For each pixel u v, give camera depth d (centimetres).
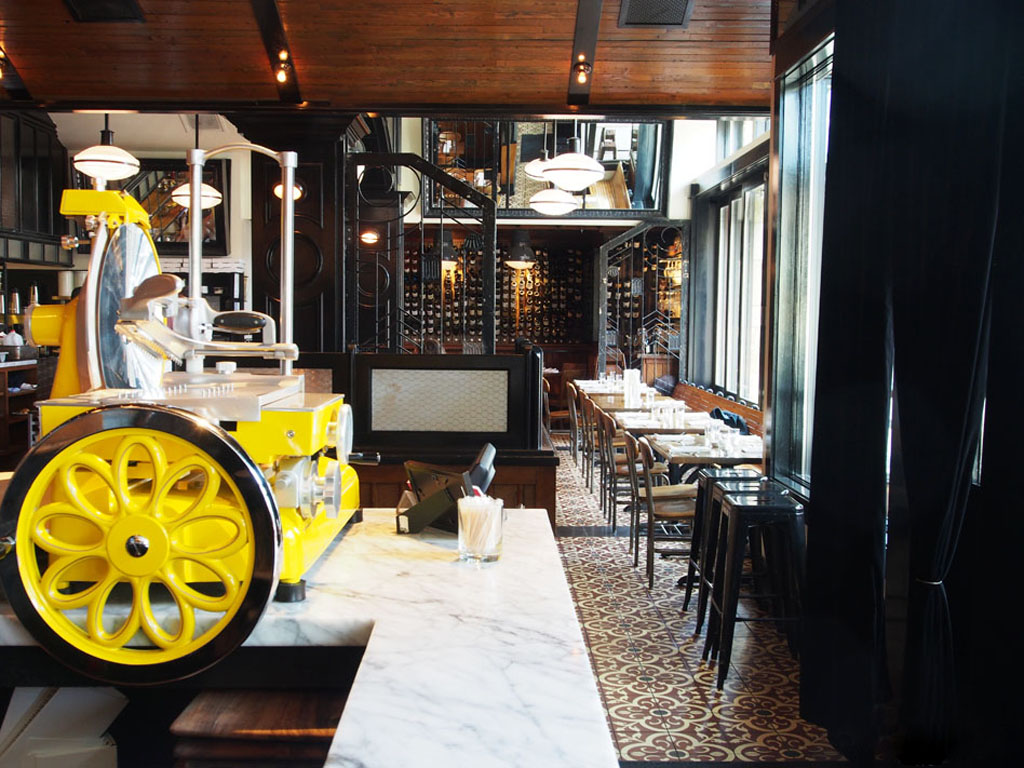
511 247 1333
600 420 737
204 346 183
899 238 256
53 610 142
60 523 149
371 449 546
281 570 142
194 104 647
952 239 235
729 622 376
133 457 153
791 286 451
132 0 557
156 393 162
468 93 634
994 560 228
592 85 624
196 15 570
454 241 1430
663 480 736
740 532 374
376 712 114
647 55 593
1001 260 222
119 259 172
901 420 252
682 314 1239
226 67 615
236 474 137
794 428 455
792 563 378
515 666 129
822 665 315
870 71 284
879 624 290
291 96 640
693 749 322
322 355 545
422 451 539
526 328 1527
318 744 152
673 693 375
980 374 236
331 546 198
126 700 190
